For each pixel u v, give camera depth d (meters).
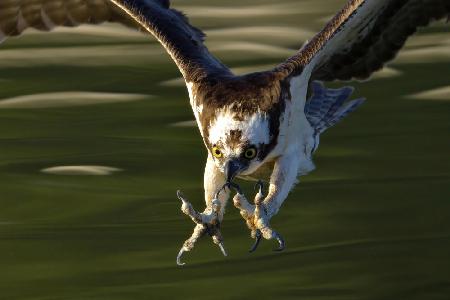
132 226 15.73
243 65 20.12
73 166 17.34
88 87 19.81
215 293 14.15
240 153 11.58
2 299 14.16
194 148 17.84
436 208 16.05
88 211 16.17
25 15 13.60
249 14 22.14
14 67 20.52
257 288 14.27
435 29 21.27
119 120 18.75
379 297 14.09
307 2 22.66
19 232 15.66
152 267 14.74
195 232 11.70
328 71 12.75
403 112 18.80
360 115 18.75
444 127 18.31
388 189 16.59
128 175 17.08
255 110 11.62
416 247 15.10
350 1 11.82
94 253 15.10
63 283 14.48
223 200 11.85
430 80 19.66
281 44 20.84
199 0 22.88
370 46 12.60
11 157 17.64
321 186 16.70
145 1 12.92
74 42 21.39
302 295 14.12
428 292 14.20
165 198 16.45
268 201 11.78
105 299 14.08
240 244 15.17
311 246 15.17
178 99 19.33
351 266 14.72
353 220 15.77
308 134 12.19
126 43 21.30
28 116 18.92
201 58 12.37
